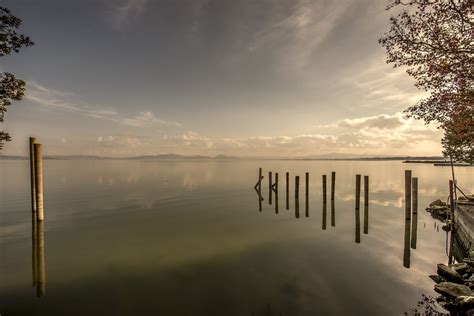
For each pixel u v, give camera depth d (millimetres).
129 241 13648
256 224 17203
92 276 9711
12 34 9906
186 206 23141
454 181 17156
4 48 9766
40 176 16688
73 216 19016
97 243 13344
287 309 7414
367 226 16688
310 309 7387
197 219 18484
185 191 32594
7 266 10609
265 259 11172
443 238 14188
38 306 7766
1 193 29172
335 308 7418
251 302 7824
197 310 7465
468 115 9344
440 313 7055
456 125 9633
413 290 8406
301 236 14547
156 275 9742
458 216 14156
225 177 55250
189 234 14867
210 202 25250
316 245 12992
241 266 10477
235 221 18000
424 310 7234
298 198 27031
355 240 13797
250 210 21766
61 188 33688
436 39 8555
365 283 8914
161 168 98938
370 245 12969
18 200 25016
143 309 7547
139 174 61875
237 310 7426
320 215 20000
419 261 10906
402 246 12844
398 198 27891
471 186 39312
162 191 32344
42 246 12914
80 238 14125
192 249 12469
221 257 11477
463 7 7711
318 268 10211
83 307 7699
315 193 31969
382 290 8414
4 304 7887
